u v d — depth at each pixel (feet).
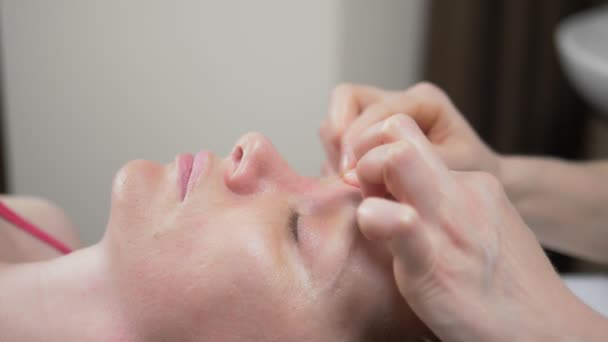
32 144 3.45
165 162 3.42
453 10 3.23
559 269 3.56
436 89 2.31
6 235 2.24
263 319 1.84
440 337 1.74
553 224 2.56
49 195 3.51
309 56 3.18
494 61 3.35
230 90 3.29
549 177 2.50
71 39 3.29
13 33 3.29
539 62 3.43
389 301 1.86
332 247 1.86
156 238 1.90
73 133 3.42
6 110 3.39
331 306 1.84
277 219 1.90
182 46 3.26
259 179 1.95
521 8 3.22
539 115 3.50
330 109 2.27
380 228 1.61
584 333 1.72
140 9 3.22
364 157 1.71
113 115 3.38
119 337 1.93
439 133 2.29
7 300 1.98
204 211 1.91
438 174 1.71
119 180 1.96
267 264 1.84
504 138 3.40
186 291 1.86
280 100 3.27
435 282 1.68
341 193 1.94
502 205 1.77
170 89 3.33
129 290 1.91
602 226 2.56
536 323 1.72
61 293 1.98
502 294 1.72
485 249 1.70
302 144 3.32
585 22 3.34
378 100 2.34
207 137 3.37
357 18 3.20
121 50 3.29
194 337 1.87
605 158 3.51
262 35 3.20
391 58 3.51
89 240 3.56
